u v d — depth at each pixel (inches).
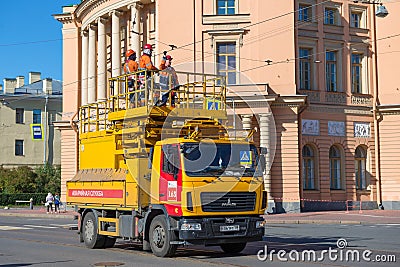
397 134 1624.0
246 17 1542.8
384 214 1446.9
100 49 1867.6
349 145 1612.9
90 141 726.5
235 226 579.2
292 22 1539.1
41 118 2928.2
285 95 1494.8
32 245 757.3
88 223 705.0
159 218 590.6
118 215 649.0
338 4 1643.7
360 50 1667.1
